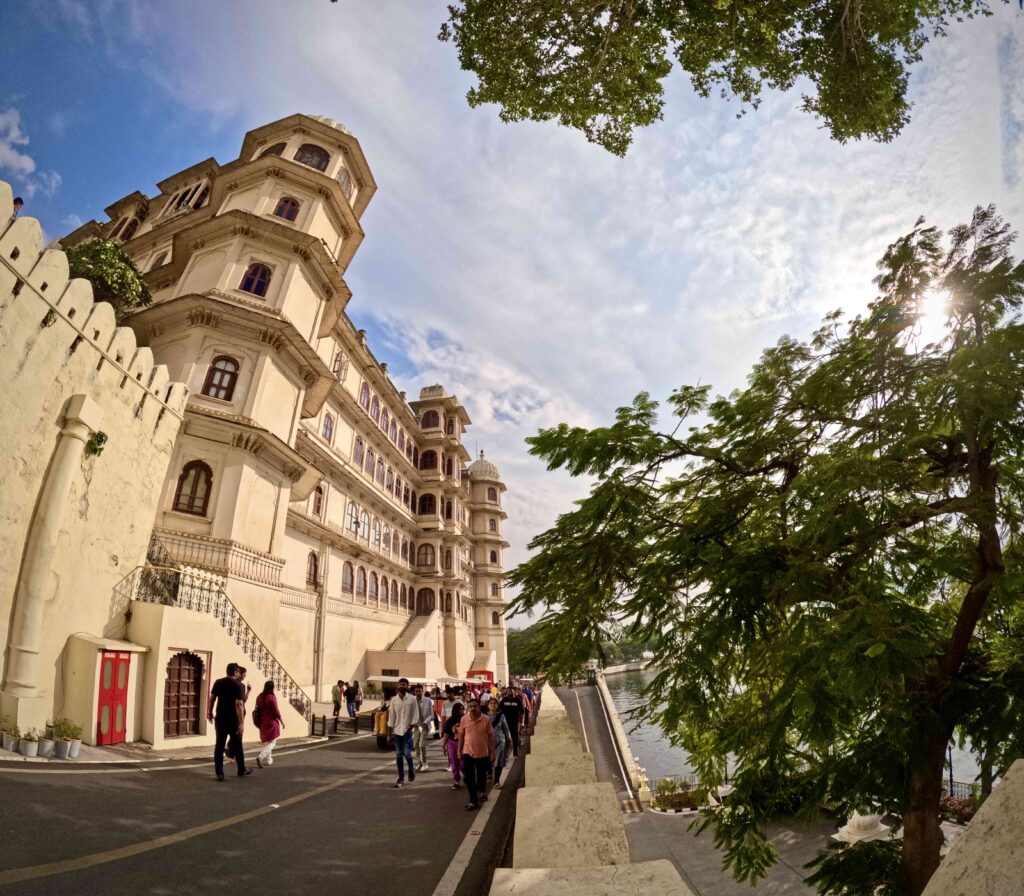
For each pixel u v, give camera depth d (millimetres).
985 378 3756
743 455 5492
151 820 6465
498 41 8062
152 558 15219
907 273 4754
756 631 4566
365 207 30312
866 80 7609
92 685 10836
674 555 5016
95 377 12406
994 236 4371
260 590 20031
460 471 55781
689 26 7711
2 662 9766
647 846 11930
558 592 5188
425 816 8023
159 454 14898
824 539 4293
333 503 32938
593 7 7680
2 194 10062
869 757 4809
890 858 4969
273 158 25203
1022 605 4742
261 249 23578
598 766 21359
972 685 4551
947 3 7004
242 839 6172
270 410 22078
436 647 42500
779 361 5719
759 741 4922
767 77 8125
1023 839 1336
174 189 35719
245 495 20109
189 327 21297
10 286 10172
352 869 5598
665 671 4836
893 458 4270
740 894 8914
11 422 10141
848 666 3514
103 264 19719
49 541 10648
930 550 4875
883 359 4723
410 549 46750
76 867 4770
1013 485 4625
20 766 8062
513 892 1887
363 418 37031
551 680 5023
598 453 5297
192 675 13711
